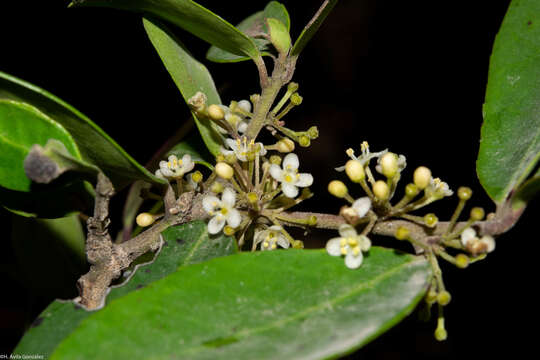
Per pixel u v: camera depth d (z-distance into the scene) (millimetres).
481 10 533
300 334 215
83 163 218
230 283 220
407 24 531
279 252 225
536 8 241
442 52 531
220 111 242
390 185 231
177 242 240
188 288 219
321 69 508
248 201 239
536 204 443
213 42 246
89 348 211
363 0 531
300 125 489
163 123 424
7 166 225
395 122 503
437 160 491
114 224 366
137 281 235
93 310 230
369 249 228
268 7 260
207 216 242
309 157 466
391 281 224
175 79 246
